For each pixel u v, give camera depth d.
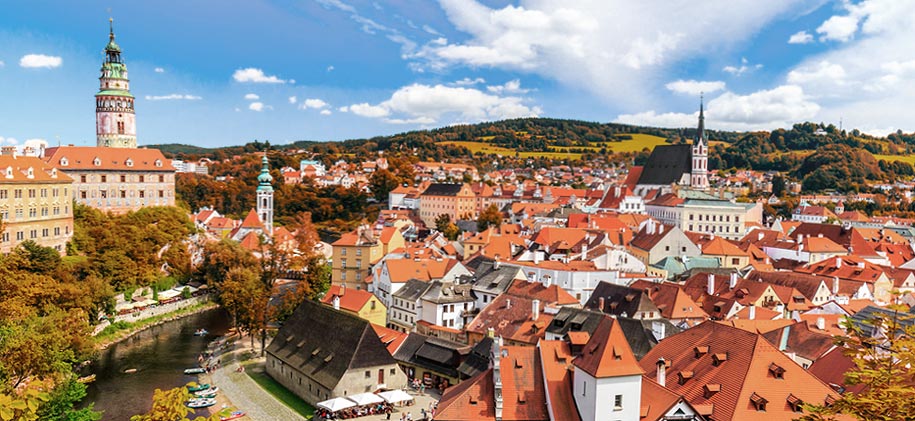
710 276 128.75
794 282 133.75
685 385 66.25
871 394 34.84
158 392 41.09
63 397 83.12
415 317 141.25
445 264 158.75
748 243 190.88
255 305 134.75
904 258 194.75
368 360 99.81
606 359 64.38
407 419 89.69
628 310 110.56
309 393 103.69
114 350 134.62
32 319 94.94
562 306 109.88
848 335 42.84
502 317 117.62
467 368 99.88
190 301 179.25
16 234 151.38
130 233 181.00
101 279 150.12
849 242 192.12
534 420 68.62
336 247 180.12
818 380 62.00
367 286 167.88
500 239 193.38
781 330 91.69
